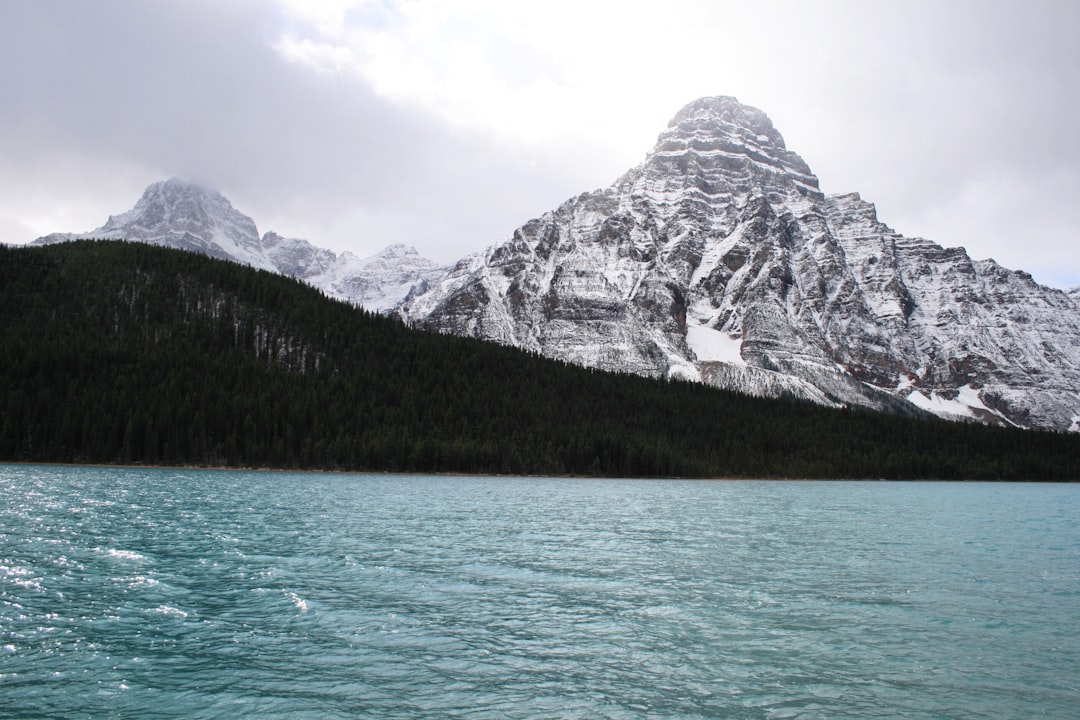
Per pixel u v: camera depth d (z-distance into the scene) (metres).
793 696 25.70
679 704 24.88
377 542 56.22
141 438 154.88
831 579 45.88
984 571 49.84
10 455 145.88
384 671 27.20
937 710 24.67
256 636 30.73
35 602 34.56
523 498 107.12
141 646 29.09
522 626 33.28
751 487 160.62
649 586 42.44
